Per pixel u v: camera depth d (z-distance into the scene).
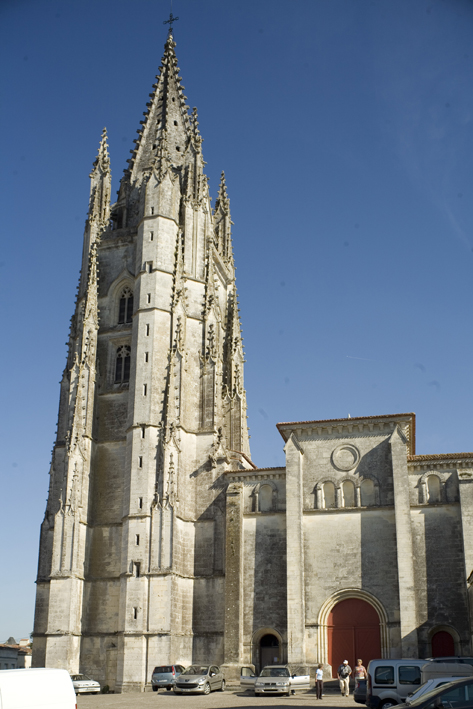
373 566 61.53
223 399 89.88
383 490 63.69
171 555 66.62
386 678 36.53
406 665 36.69
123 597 66.50
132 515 68.69
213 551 68.88
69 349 82.19
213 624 66.38
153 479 70.06
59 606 66.94
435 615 58.44
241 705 43.38
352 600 61.56
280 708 40.12
